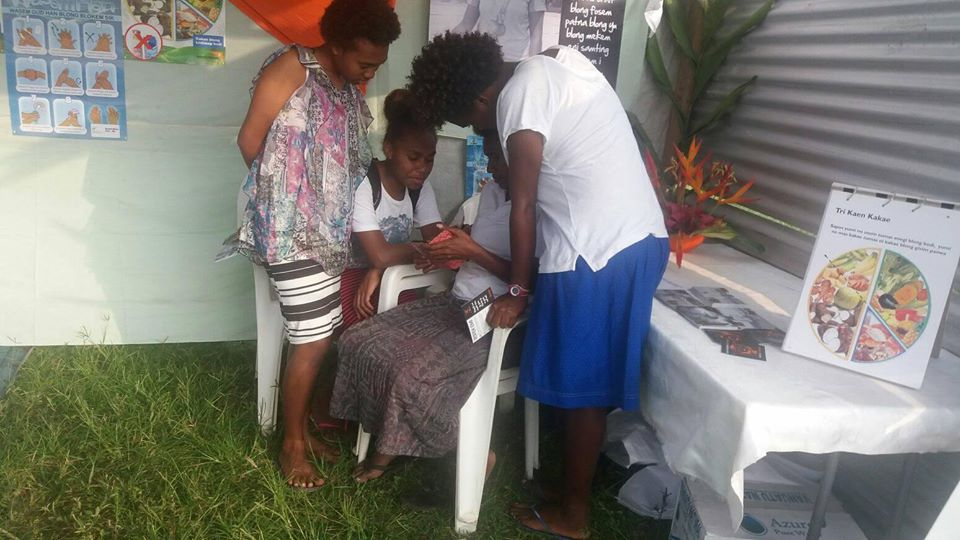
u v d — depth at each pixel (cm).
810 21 298
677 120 377
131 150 334
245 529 242
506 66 231
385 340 251
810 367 212
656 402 232
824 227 218
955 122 233
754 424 185
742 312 253
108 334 352
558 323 226
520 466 289
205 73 331
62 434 283
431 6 337
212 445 277
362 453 279
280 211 246
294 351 263
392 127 273
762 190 327
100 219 340
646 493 269
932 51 241
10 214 332
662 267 235
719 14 353
